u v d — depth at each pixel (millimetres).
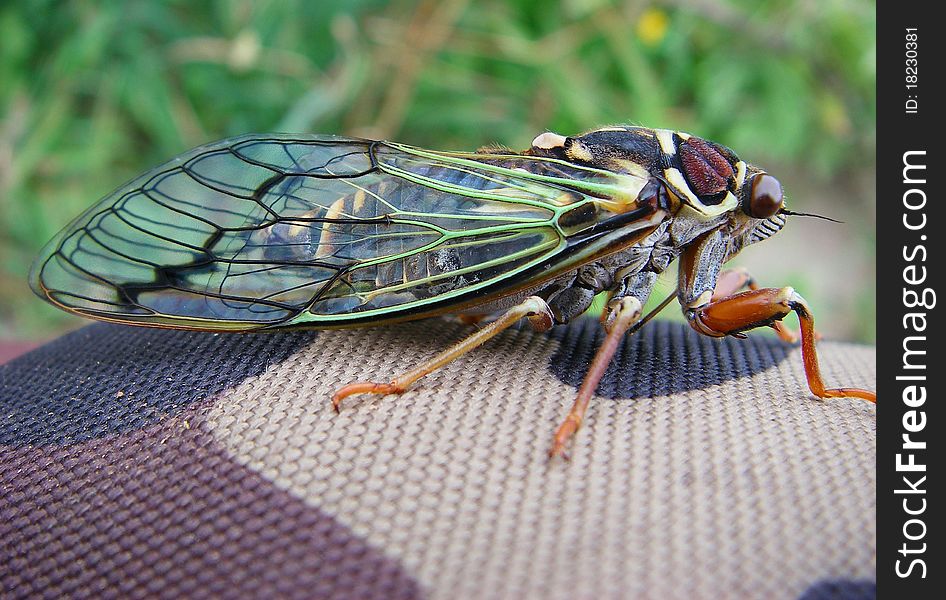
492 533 74
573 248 91
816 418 84
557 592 72
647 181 93
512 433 80
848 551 74
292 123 171
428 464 78
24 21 173
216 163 93
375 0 182
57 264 93
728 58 187
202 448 80
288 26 179
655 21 183
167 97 174
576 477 77
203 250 91
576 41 186
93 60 173
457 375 86
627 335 97
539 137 95
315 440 80
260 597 73
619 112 183
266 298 90
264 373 86
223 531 76
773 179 95
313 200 92
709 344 95
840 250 182
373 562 73
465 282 91
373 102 183
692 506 76
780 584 72
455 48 183
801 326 87
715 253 97
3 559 78
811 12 183
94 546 77
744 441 80
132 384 85
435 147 183
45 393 86
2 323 161
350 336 91
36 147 168
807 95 186
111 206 93
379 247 91
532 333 95
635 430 81
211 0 181
